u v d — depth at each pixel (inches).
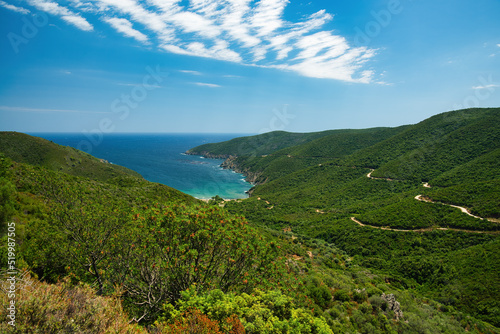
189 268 349.4
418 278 1536.7
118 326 188.5
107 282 350.6
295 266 924.6
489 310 1116.5
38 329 149.6
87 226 381.7
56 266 356.5
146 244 360.5
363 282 1189.1
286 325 261.3
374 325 683.4
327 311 676.7
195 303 253.1
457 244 1720.0
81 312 176.6
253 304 294.4
